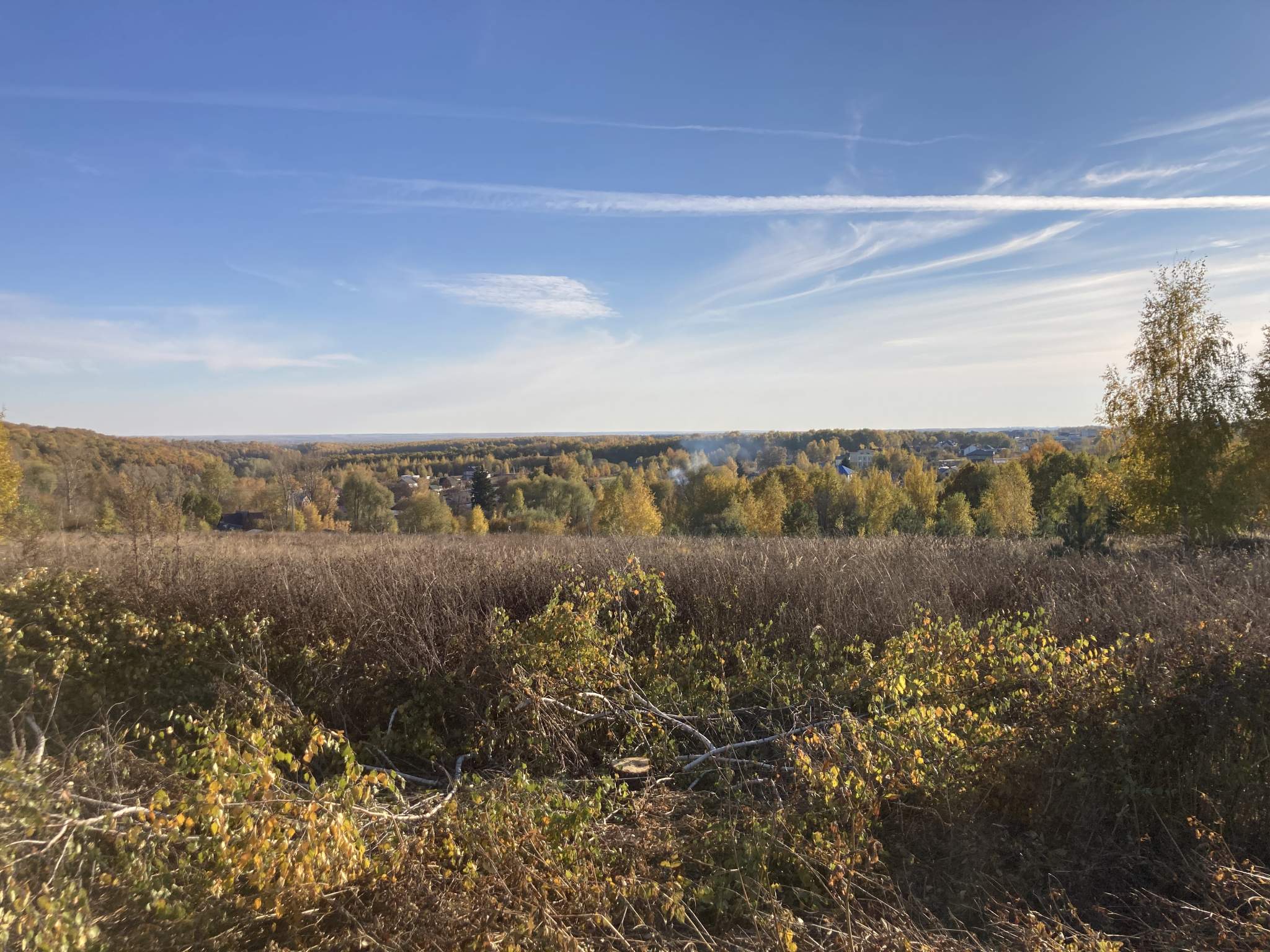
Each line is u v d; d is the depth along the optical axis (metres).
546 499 66.12
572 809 3.84
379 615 6.96
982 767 4.06
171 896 2.95
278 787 3.67
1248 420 15.30
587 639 5.87
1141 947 3.06
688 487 59.38
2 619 5.82
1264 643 4.45
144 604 7.00
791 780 4.61
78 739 4.30
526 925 2.88
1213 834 3.45
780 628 7.29
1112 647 4.92
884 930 3.10
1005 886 3.55
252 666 6.16
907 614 7.10
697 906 3.39
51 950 2.35
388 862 3.30
